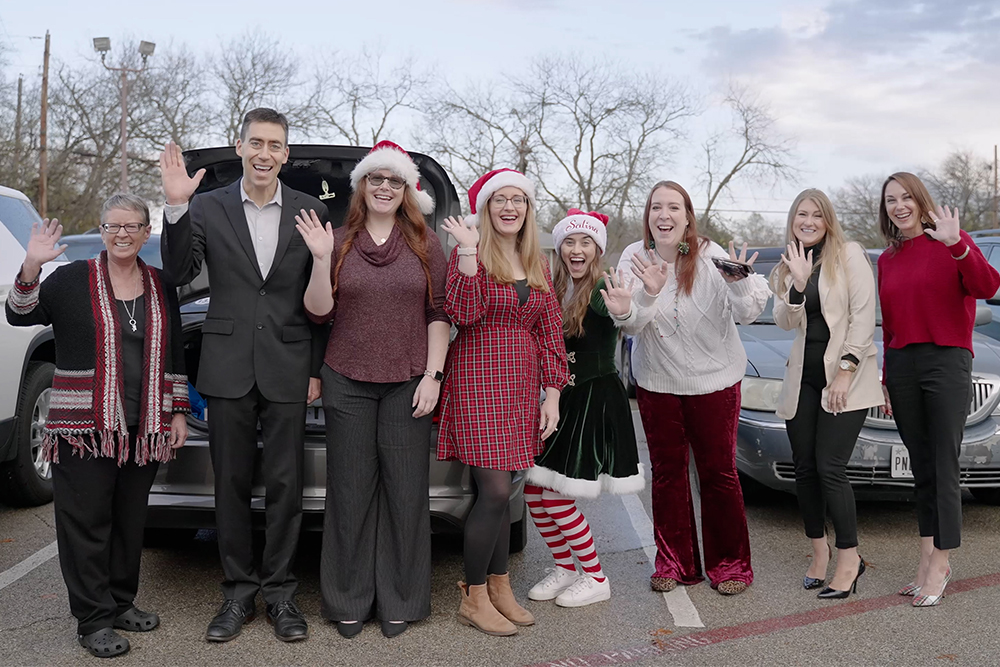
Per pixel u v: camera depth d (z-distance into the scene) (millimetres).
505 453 3332
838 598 3752
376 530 3461
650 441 3971
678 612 3609
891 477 4391
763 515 5039
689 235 3830
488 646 3264
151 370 3162
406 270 3338
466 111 39031
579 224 3727
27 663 3059
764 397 4676
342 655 3170
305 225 3164
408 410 3379
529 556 4414
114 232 3059
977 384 4574
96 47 26656
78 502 3104
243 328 3287
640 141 39656
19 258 4930
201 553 4359
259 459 3535
